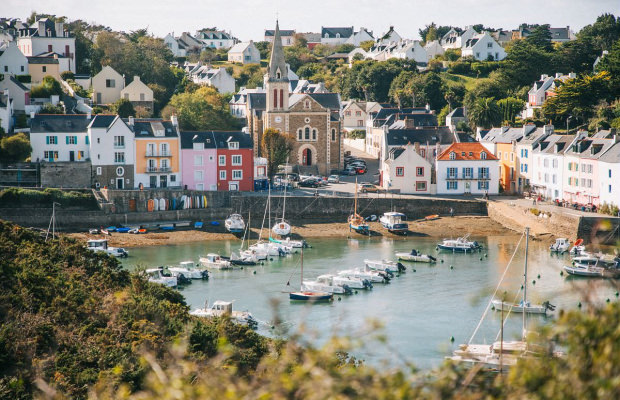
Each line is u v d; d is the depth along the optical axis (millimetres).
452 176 158750
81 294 70188
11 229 88250
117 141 148625
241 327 64875
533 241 132250
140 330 62562
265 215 140875
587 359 23297
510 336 79438
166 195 142750
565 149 148750
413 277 107062
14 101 166875
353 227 139500
